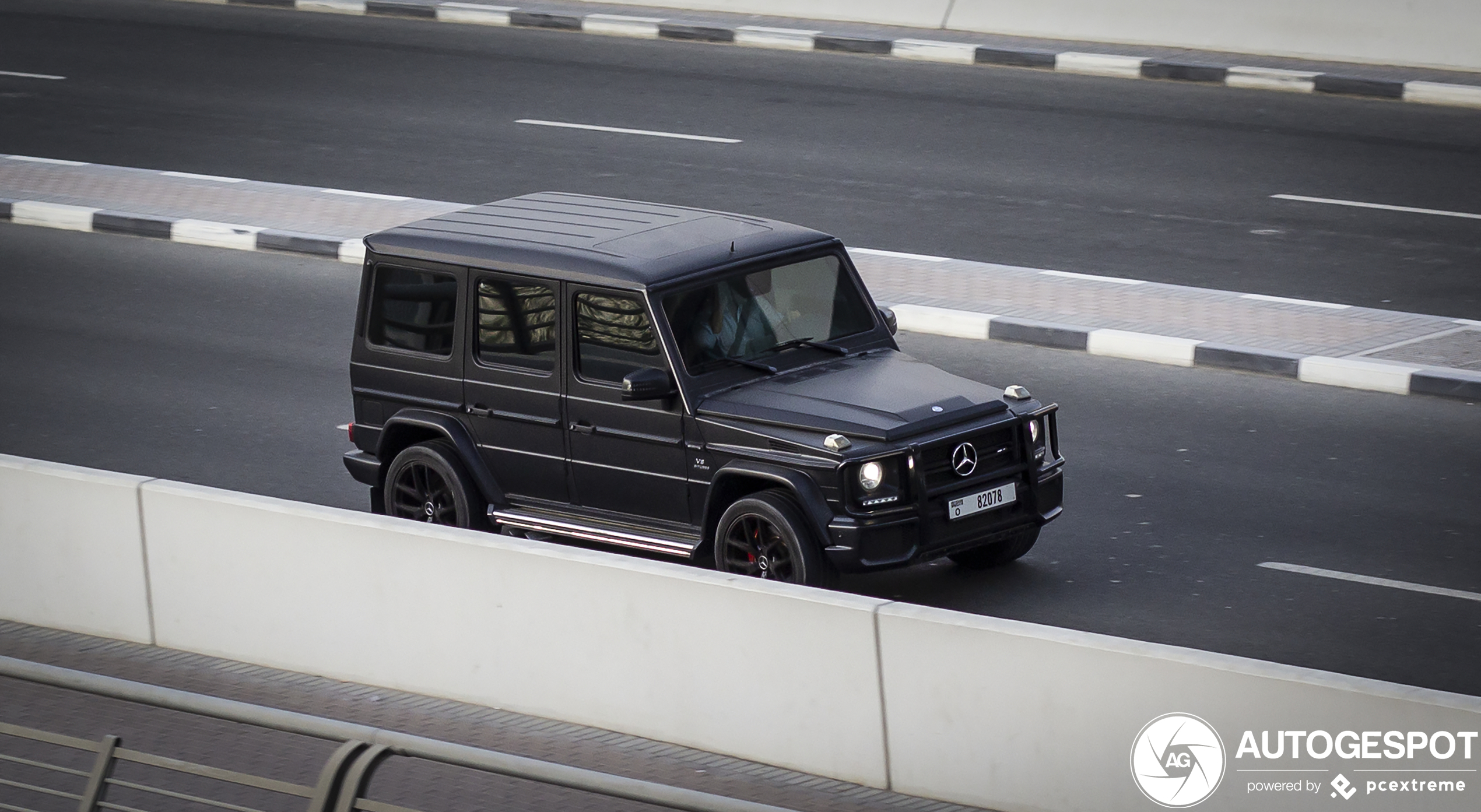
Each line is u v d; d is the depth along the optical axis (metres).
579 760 17.12
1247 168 39.62
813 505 19.56
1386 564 21.69
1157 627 20.17
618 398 21.09
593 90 49.25
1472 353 28.58
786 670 16.62
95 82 53.16
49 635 20.80
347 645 19.20
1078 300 32.19
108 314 35.16
